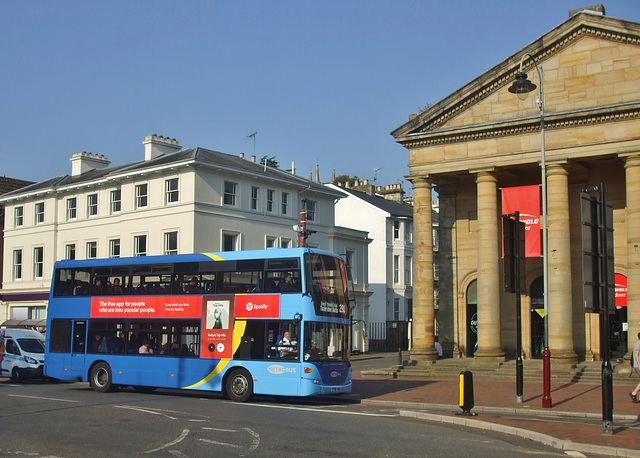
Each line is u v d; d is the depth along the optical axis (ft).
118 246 153.69
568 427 53.47
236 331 73.00
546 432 50.34
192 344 75.51
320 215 176.45
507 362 102.27
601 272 54.34
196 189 141.38
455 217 119.14
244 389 71.67
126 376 79.30
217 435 47.70
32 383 101.24
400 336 195.62
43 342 106.63
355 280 187.01
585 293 53.01
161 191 145.69
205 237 142.41
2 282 187.11
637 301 90.43
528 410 66.03
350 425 53.83
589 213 54.65
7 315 177.78
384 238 212.84
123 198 153.07
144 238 148.36
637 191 91.40
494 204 103.19
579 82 97.30
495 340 101.65
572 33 97.71
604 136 93.91
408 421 57.36
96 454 40.91
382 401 74.33
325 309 71.67
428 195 108.78
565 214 96.53
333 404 73.82
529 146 99.30
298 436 47.62
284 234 162.61
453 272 118.21
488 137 102.63
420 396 78.64
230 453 41.37
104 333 82.17
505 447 44.86
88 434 48.03
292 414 60.59
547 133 97.96
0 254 190.49
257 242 154.92
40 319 156.56
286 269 71.56
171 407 64.54
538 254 96.73
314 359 69.67
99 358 81.56
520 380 71.05
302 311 69.82
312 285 70.79
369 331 204.54
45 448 42.83
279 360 70.18
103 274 83.76
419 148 108.47
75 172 178.81
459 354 115.34
